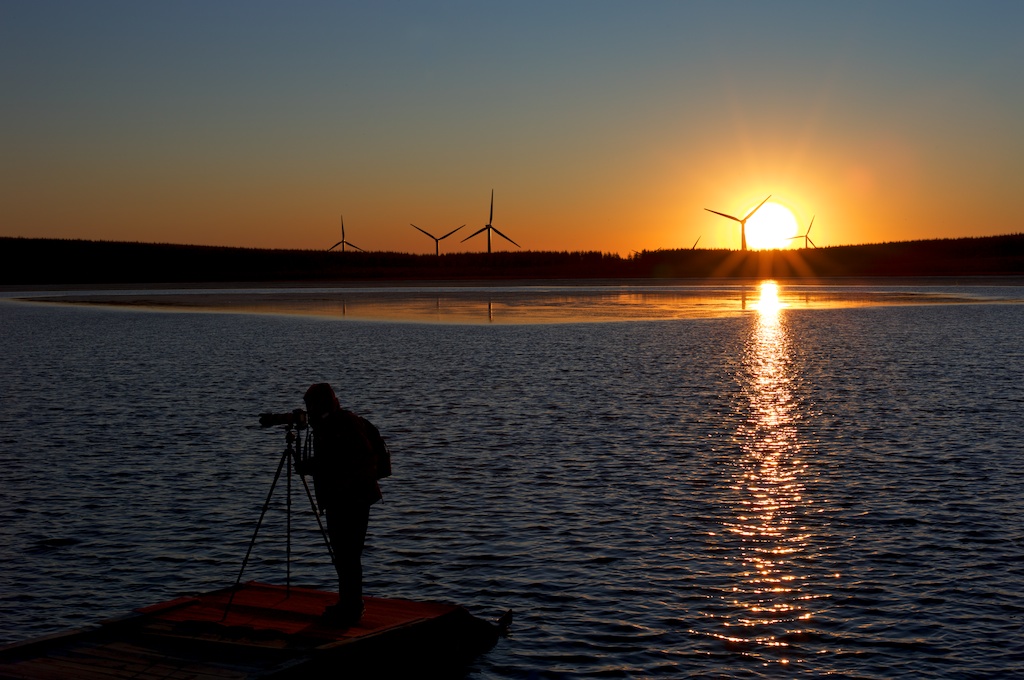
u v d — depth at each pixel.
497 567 13.04
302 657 8.91
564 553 13.59
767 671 9.94
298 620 10.18
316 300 97.69
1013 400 26.70
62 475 18.22
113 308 83.00
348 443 10.26
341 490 10.13
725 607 11.59
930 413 24.69
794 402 26.92
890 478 17.61
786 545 13.85
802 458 19.45
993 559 13.10
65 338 50.84
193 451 20.52
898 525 14.70
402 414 25.20
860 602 11.69
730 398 27.83
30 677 8.60
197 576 12.70
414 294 113.12
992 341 46.00
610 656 10.33
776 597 11.88
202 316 70.62
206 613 10.38
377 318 67.62
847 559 13.21
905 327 55.88
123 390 30.11
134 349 44.34
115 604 11.71
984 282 141.88
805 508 15.72
